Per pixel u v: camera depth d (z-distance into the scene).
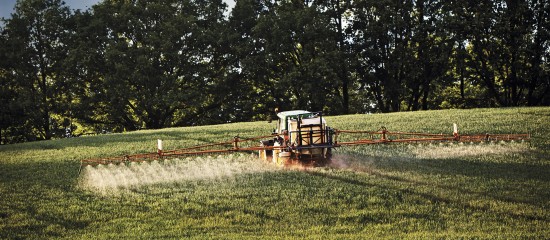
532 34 58.06
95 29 61.03
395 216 16.03
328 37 62.53
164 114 65.00
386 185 19.00
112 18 61.91
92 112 62.66
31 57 61.69
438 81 63.06
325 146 21.47
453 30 58.56
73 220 17.03
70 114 61.62
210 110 67.00
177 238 15.04
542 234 14.11
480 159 22.84
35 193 20.66
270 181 20.38
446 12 60.34
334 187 19.06
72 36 61.78
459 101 66.25
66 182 22.33
